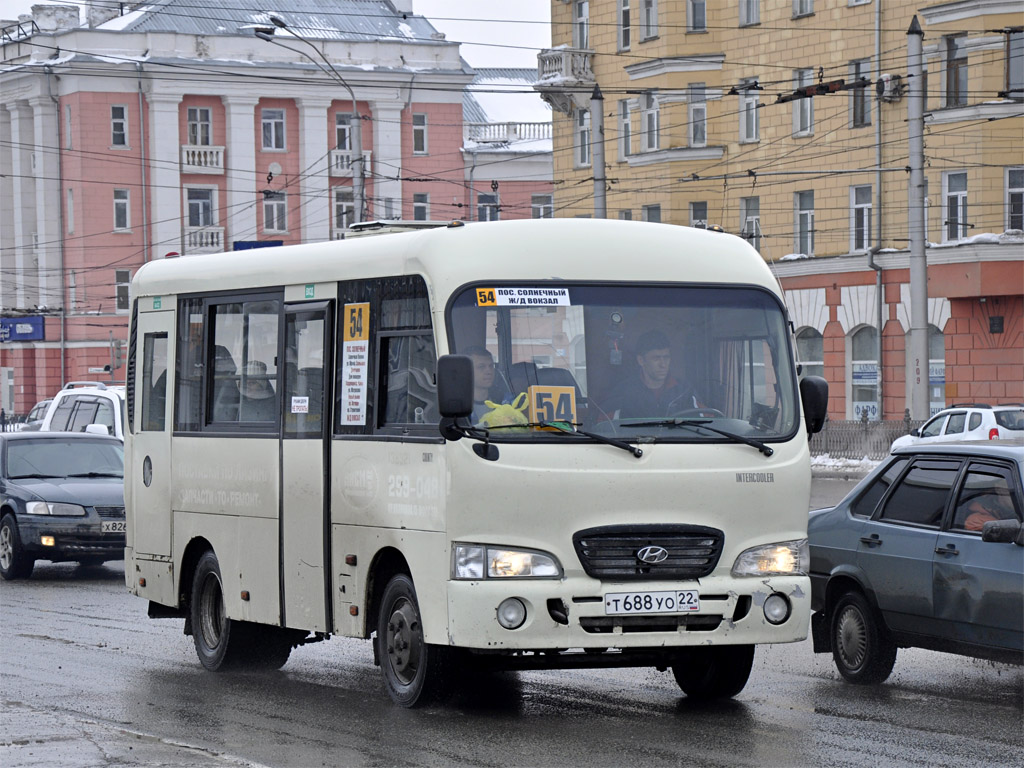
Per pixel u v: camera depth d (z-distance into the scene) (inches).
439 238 443.8
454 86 3326.8
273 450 515.5
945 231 1900.8
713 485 434.9
